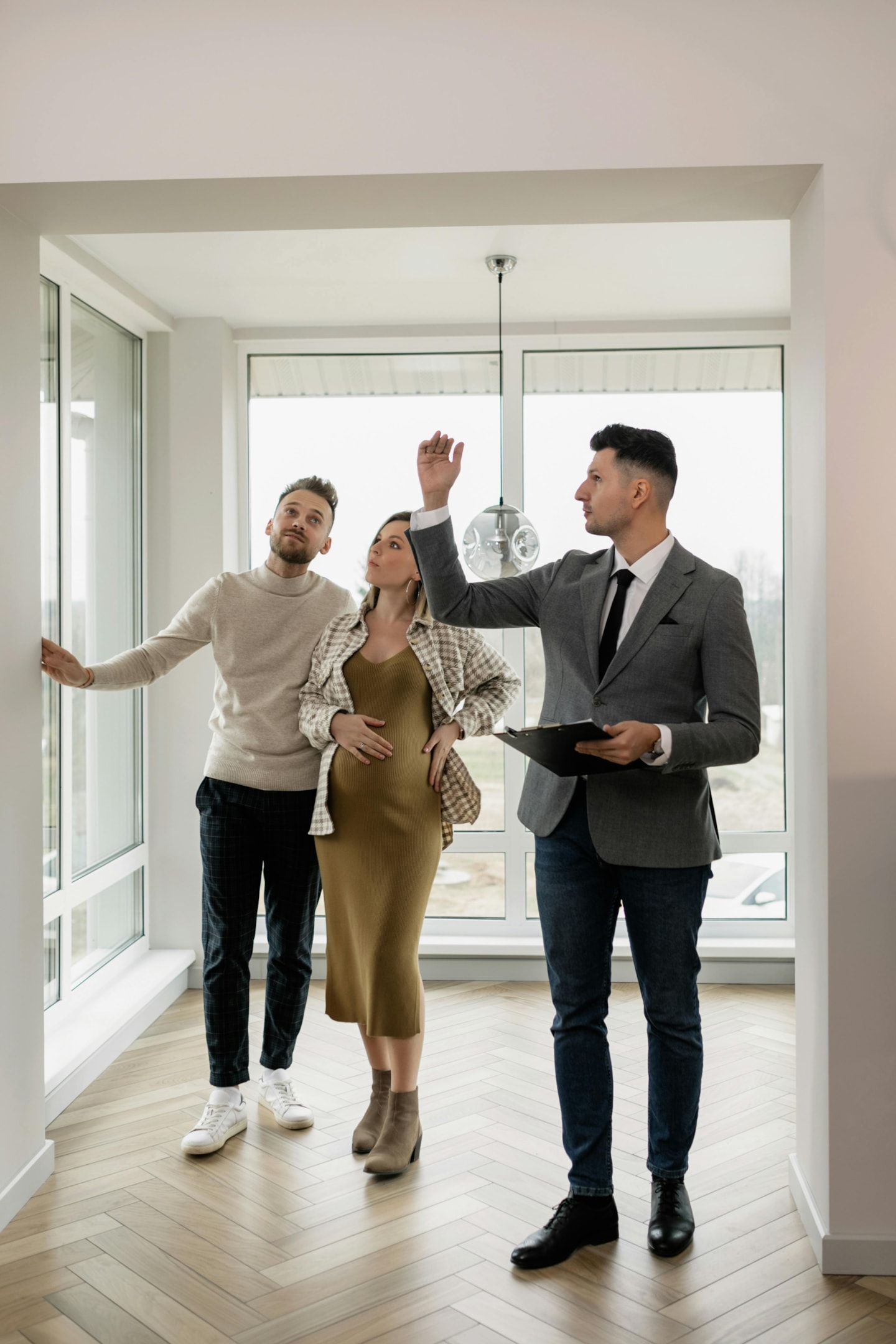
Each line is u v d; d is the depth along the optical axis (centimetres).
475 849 458
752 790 459
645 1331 201
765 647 458
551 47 230
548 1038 366
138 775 436
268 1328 202
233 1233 237
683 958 228
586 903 230
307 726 273
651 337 453
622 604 234
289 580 295
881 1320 206
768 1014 396
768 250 370
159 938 440
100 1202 252
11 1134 247
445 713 274
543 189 240
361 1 232
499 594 245
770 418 457
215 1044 288
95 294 387
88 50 233
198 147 232
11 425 247
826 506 226
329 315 439
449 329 452
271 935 301
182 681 437
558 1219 229
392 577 271
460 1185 259
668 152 229
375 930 260
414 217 256
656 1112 235
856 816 226
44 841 343
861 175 226
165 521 441
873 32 227
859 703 226
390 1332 200
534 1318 205
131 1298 212
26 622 254
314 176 232
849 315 226
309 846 292
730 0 229
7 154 233
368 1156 275
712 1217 245
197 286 402
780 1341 199
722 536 458
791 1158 259
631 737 203
